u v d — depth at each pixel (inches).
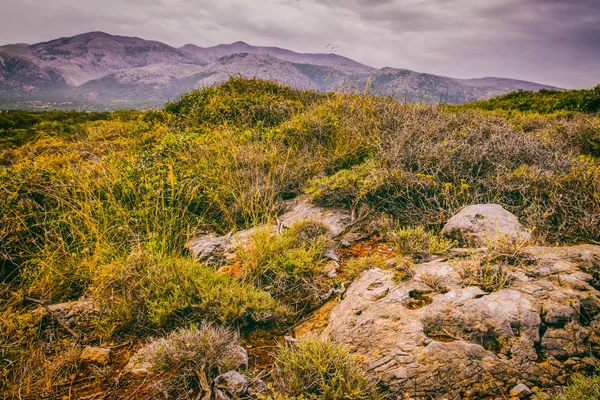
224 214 216.1
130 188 219.6
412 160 203.9
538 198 165.2
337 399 86.4
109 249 169.5
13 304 140.9
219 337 110.3
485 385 82.7
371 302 114.7
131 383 102.7
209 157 264.7
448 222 157.2
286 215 207.2
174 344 106.2
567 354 85.4
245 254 165.3
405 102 298.8
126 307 129.4
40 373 108.5
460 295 103.7
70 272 160.7
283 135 288.8
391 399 85.7
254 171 243.6
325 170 247.8
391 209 185.3
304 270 148.7
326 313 130.3
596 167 174.2
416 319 101.5
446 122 251.8
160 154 279.4
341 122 287.1
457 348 89.6
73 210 193.5
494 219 146.2
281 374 98.4
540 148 208.5
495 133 229.5
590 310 92.6
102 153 311.0
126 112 716.0
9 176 209.2
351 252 162.9
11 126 588.1
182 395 96.8
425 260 132.7
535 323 90.9
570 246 131.8
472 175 191.8
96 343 123.6
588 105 414.0
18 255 171.9
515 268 109.4
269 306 129.8
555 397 75.6
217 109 404.2
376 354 96.2
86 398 98.6
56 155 266.7
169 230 186.4
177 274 142.7
